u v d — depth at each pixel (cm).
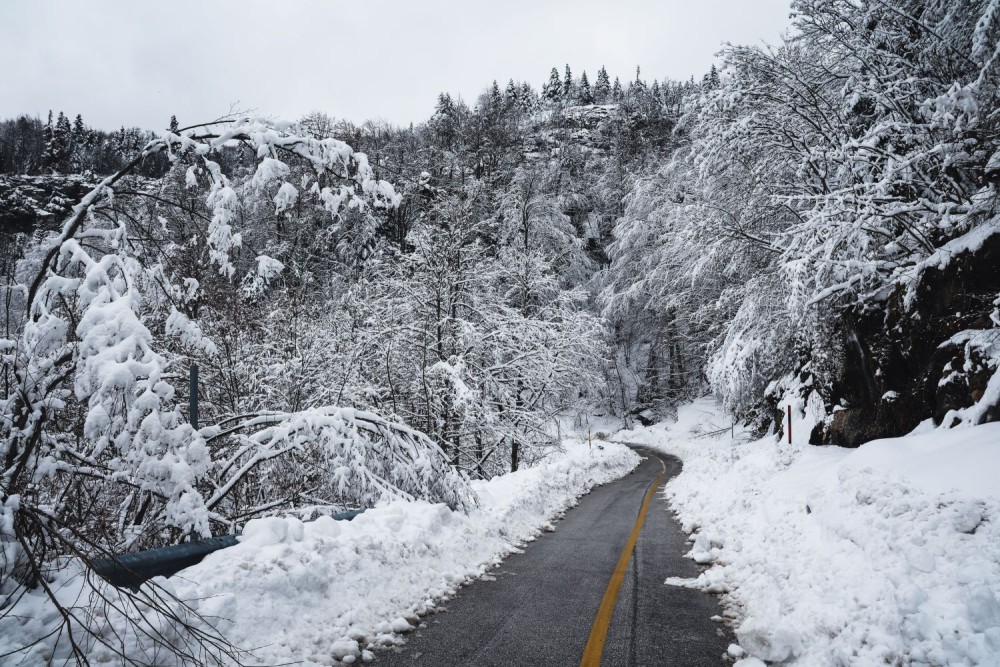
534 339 1920
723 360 1880
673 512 1158
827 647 408
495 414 1712
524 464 2038
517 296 2623
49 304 571
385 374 1645
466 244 1892
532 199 3659
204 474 618
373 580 576
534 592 609
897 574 442
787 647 420
